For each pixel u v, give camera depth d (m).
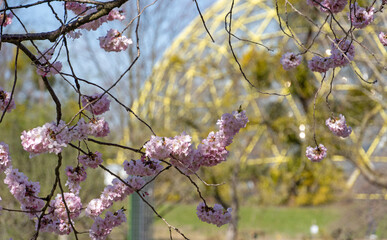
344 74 18.11
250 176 21.64
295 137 19.80
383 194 14.30
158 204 15.00
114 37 3.23
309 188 20.56
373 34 14.12
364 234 14.27
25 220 9.80
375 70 12.06
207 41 29.73
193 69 27.84
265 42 28.89
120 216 3.64
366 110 18.38
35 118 12.17
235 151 18.36
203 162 3.22
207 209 3.44
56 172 3.20
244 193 21.31
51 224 3.65
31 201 3.40
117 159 14.44
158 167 3.41
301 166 19.61
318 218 18.58
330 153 13.48
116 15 3.49
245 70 21.14
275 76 20.05
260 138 21.70
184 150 3.07
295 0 12.54
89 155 3.51
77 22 3.15
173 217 19.92
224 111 21.88
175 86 27.08
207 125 21.53
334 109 18.28
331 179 20.27
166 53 28.84
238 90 22.16
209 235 17.58
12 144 10.67
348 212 14.77
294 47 19.59
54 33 3.22
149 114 14.41
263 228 18.64
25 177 3.38
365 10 3.46
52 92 3.41
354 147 13.65
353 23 3.46
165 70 27.45
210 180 18.02
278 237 16.69
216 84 26.44
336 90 18.45
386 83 12.13
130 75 13.62
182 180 15.24
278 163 21.25
